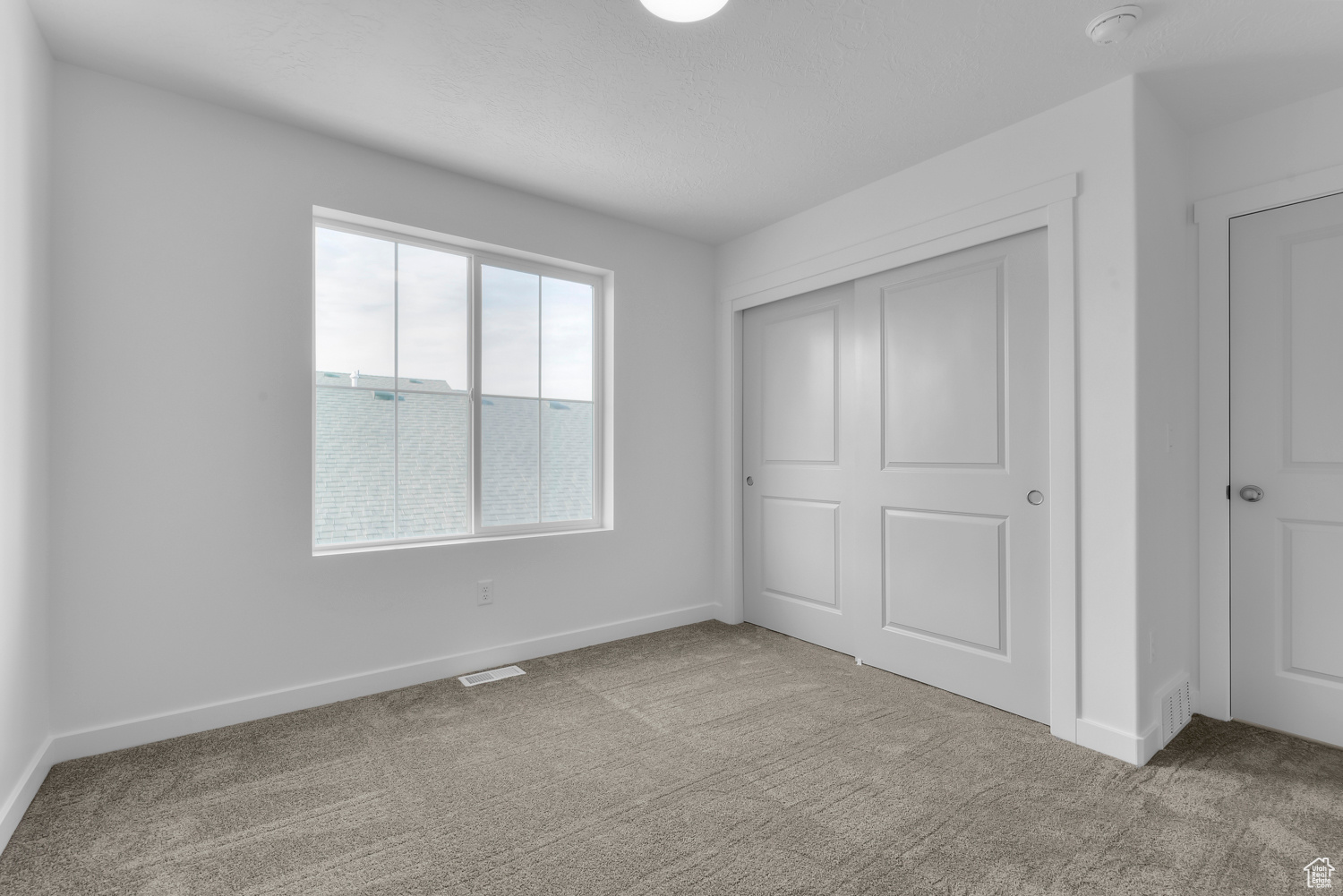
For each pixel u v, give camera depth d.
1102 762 2.11
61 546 2.08
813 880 1.52
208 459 2.35
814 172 2.93
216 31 1.94
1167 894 1.46
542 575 3.26
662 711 2.55
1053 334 2.32
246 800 1.88
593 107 2.39
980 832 1.72
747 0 1.78
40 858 1.60
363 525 2.81
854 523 3.17
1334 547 2.26
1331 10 1.79
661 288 3.75
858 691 2.75
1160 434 2.27
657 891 1.49
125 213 2.20
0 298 1.63
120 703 2.18
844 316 3.30
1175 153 2.41
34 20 1.87
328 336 2.74
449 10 1.83
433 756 2.16
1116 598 2.15
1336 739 2.24
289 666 2.52
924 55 2.04
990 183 2.55
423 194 2.86
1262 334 2.39
